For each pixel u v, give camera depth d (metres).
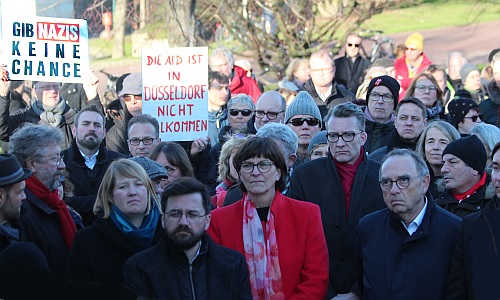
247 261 7.10
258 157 7.07
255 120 10.91
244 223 7.18
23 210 7.41
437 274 6.93
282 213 7.21
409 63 17.44
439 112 11.62
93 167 9.81
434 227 7.05
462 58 16.91
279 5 19.25
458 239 6.89
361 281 7.35
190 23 15.38
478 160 8.03
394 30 30.33
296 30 19.47
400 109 9.73
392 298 6.94
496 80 12.88
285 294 7.12
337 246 7.92
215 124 12.70
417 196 7.00
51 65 11.32
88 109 9.87
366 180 7.99
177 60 10.88
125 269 6.52
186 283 6.48
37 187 7.67
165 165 8.72
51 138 7.81
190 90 10.88
